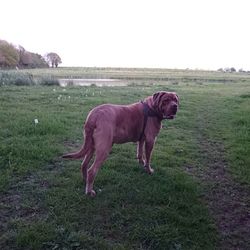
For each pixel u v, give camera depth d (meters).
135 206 4.98
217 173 6.44
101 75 43.62
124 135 5.52
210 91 19.28
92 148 5.32
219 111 12.33
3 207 4.81
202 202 5.30
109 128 5.12
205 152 7.56
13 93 13.53
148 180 5.78
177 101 5.84
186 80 35.06
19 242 4.09
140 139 5.95
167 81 31.92
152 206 5.02
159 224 4.63
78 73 47.03
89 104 11.72
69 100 12.35
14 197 5.08
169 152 7.31
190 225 4.69
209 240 4.45
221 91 19.59
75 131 8.23
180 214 4.91
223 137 8.70
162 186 5.57
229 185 5.95
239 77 44.25
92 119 5.13
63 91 15.21
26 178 5.64
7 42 59.84
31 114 9.38
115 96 14.20
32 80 19.70
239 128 9.57
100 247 4.11
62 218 4.57
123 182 5.62
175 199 5.23
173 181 5.80
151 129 5.82
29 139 7.21
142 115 5.70
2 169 5.81
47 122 8.46
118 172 6.01
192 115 11.43
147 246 4.24
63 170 6.00
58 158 6.51
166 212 4.85
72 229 4.37
